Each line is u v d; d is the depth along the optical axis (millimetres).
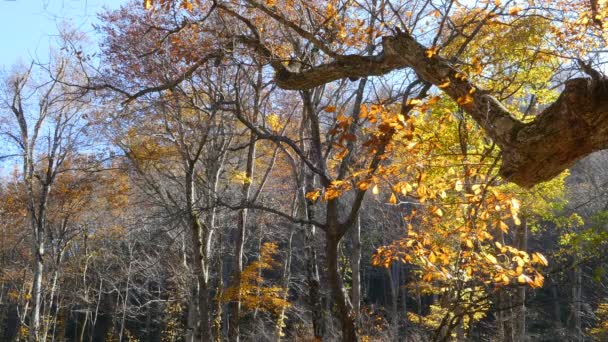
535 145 3967
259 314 25109
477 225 5977
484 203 5750
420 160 5062
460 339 12023
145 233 23016
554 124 3842
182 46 8570
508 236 18078
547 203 13984
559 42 6988
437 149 5535
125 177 19859
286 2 7988
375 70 5805
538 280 5512
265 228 25891
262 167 23031
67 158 21562
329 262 8469
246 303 17453
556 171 4059
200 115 15383
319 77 6242
